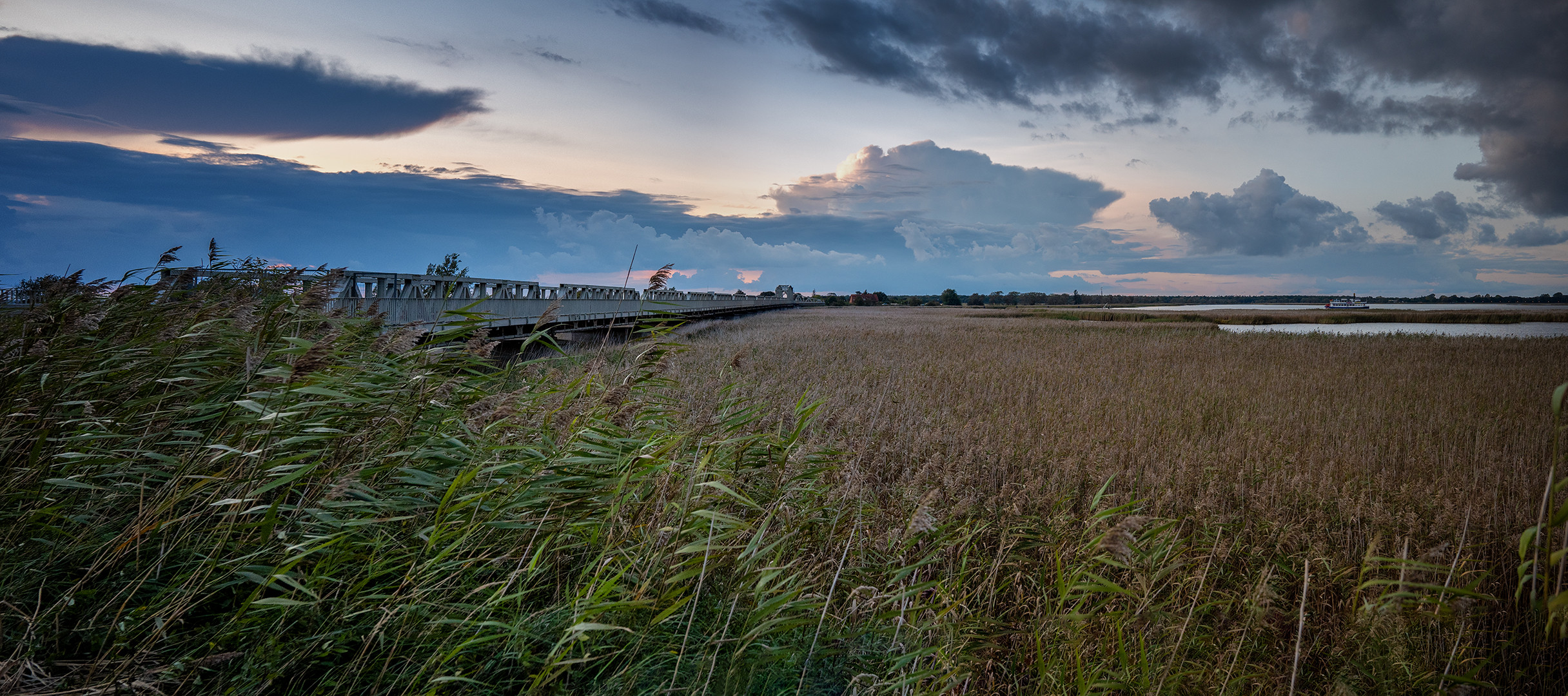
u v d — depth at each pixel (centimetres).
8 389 350
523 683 308
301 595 312
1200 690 366
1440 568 364
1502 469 798
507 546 385
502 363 1067
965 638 402
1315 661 422
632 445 426
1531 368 1953
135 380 410
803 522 482
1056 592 475
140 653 249
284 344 416
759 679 317
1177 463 775
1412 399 1387
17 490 312
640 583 361
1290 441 951
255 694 260
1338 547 554
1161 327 4241
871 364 1750
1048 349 2394
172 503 299
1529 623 443
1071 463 720
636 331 509
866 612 418
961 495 600
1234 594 480
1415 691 350
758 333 2962
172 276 530
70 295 446
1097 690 358
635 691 305
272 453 355
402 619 304
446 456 400
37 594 279
